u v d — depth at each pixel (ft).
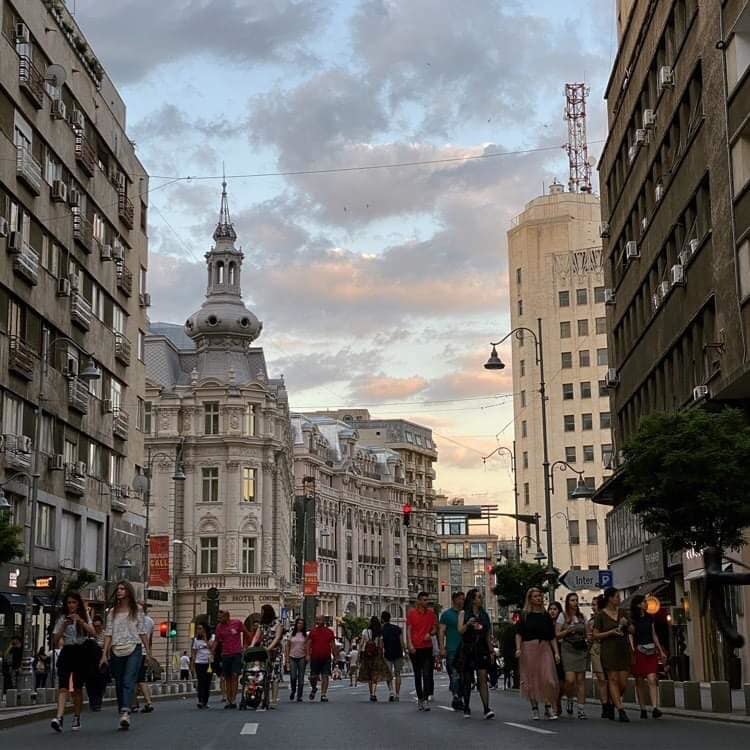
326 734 50.72
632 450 78.13
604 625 62.18
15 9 131.23
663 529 77.05
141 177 199.31
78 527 156.76
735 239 90.58
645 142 132.26
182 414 320.29
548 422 356.38
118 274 178.09
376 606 490.49
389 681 94.38
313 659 97.35
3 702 91.91
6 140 126.82
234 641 81.92
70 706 81.41
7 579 128.67
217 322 333.83
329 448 468.34
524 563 190.90
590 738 48.11
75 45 157.89
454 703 71.82
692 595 125.49
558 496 350.84
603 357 352.49
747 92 86.79
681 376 119.65
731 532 76.18
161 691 134.10
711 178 97.50
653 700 65.67
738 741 46.34
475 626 63.98
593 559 342.03
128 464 185.37
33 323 138.21
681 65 112.27
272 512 321.52
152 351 330.13
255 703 78.38
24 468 130.82
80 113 157.89
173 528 312.91
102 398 170.81
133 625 57.77
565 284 361.30
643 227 136.56
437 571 583.58
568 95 399.65
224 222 343.46
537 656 63.16
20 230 132.87
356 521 477.77
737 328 90.58
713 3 96.32
